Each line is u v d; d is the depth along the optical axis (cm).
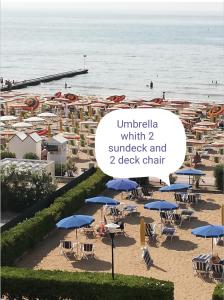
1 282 2886
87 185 4556
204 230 3419
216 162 5894
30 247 3566
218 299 2711
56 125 7862
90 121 7888
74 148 6178
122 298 2777
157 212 4328
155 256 3509
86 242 3734
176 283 3139
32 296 2881
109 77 16750
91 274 2914
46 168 4831
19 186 4366
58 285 2847
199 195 4644
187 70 18588
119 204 4259
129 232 3912
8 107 8894
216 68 19200
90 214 4266
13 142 5516
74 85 14850
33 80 14962
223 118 8469
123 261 3434
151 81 14700
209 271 3238
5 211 4381
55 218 3903
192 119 8012
